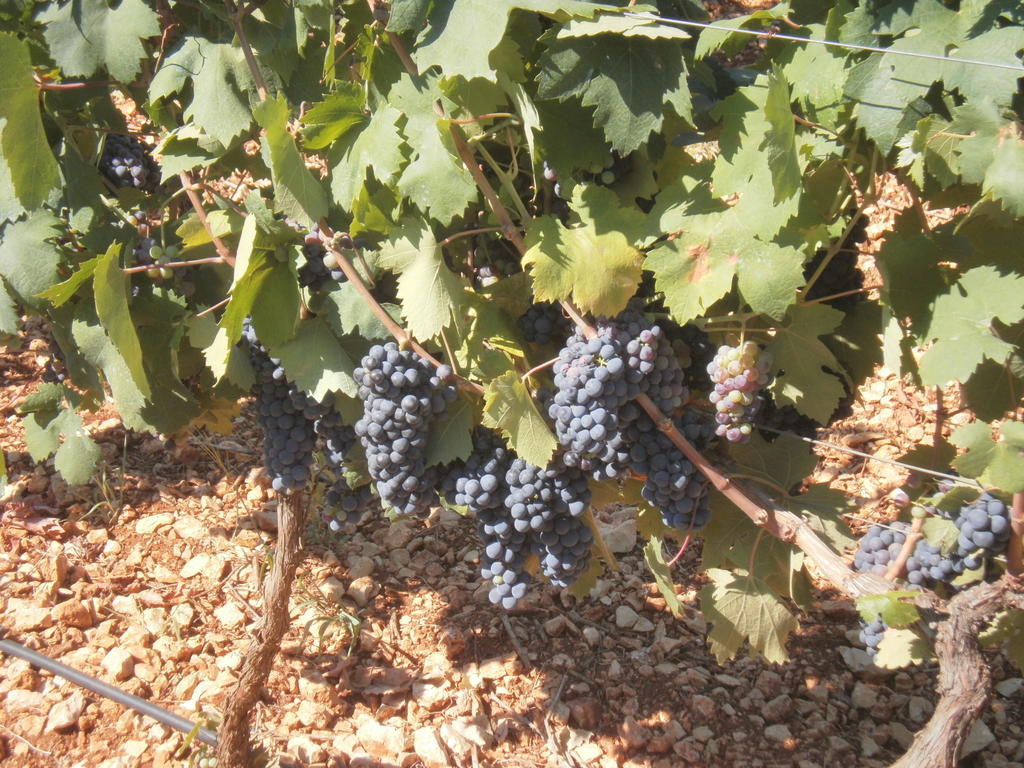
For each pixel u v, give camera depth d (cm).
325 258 109
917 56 94
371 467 110
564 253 100
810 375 111
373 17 108
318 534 187
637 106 97
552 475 108
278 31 110
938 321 101
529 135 99
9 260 115
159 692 156
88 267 107
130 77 109
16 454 200
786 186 95
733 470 111
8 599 169
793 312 109
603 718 156
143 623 167
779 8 109
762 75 106
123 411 116
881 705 156
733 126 101
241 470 203
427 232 105
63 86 112
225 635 167
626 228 103
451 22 94
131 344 108
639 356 100
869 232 237
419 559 185
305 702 155
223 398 134
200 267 120
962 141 94
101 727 150
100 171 127
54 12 111
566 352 102
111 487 194
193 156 113
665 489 105
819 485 118
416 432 107
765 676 162
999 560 102
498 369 108
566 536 113
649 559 117
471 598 176
